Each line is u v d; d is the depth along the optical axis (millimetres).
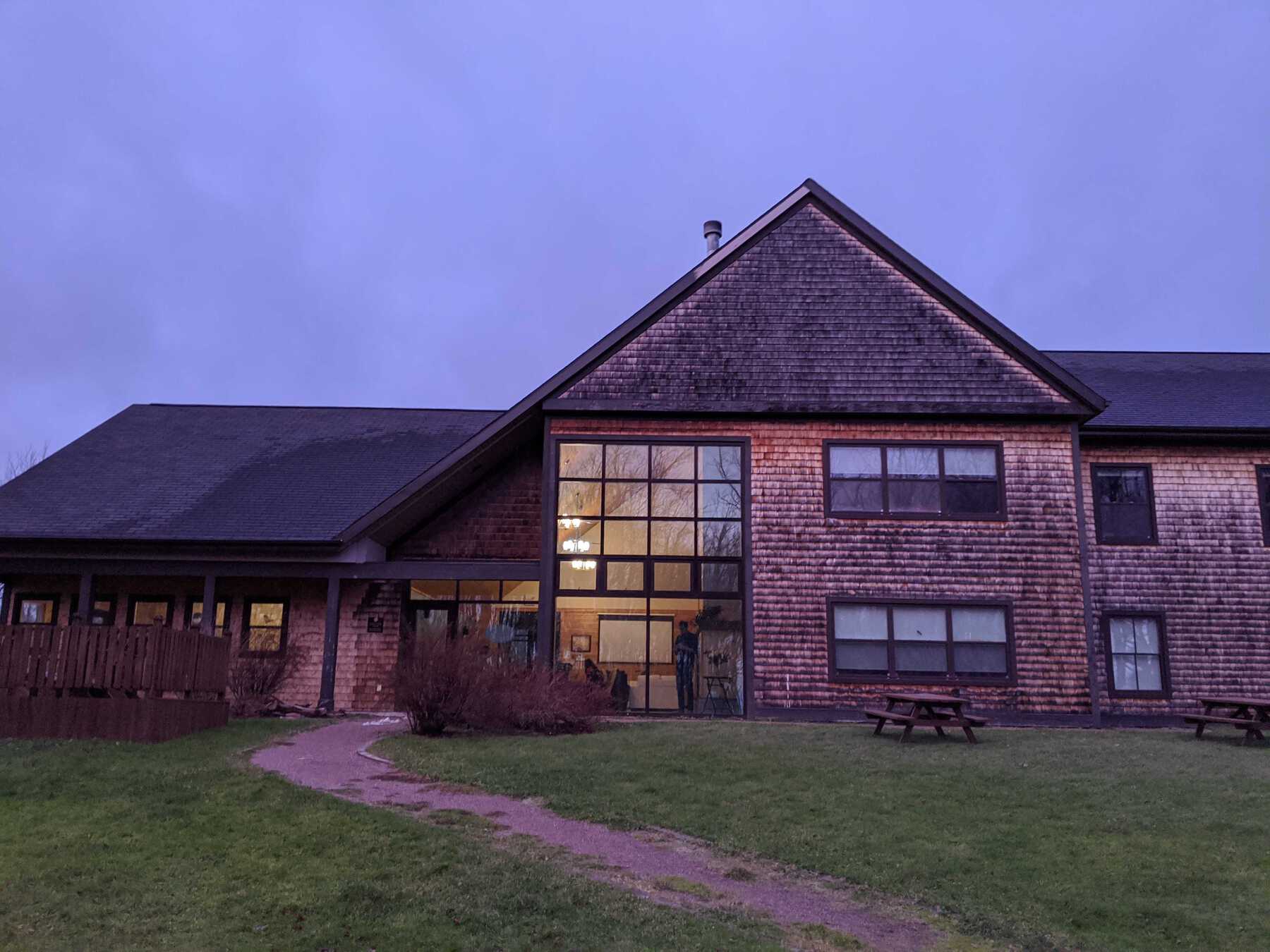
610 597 16797
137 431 22547
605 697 15359
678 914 6531
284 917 6168
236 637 17562
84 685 11805
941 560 16578
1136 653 17328
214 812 8391
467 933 6035
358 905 6379
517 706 13594
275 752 11820
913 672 16234
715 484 17109
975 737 13195
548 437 17219
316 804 8812
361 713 17641
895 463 16969
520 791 9758
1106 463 17953
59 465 20703
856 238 17969
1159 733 14516
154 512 18844
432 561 18203
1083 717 16031
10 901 6215
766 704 16141
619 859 7750
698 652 16609
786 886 7301
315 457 21297
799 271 17828
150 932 5875
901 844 8133
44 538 17875
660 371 17359
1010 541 16641
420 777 10469
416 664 13922
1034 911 6758
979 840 8227
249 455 21422
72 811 8250
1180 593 17500
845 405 17031
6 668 11820
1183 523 17734
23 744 11039
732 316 17625
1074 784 10094
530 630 19281
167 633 12352
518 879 6988
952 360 17234
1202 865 7566
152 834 7703
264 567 18203
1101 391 19656
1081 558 16578
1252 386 19781
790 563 16609
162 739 11930
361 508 18922
